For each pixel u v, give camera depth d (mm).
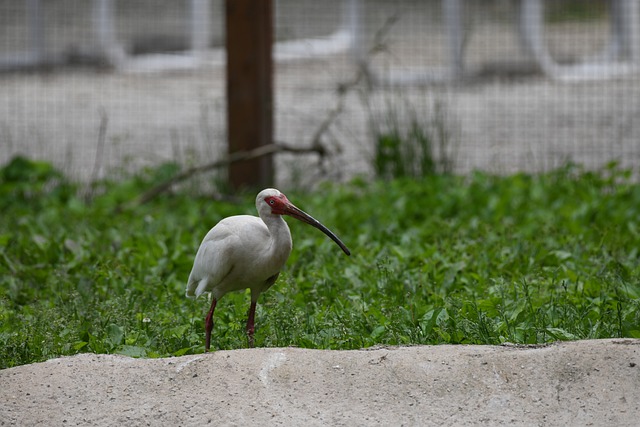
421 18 35031
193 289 8742
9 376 7258
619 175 14445
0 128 21766
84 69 30141
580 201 13578
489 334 8234
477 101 24016
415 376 7105
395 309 8969
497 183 14719
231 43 15258
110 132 21266
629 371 6977
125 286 10078
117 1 34844
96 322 8953
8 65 30156
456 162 17641
